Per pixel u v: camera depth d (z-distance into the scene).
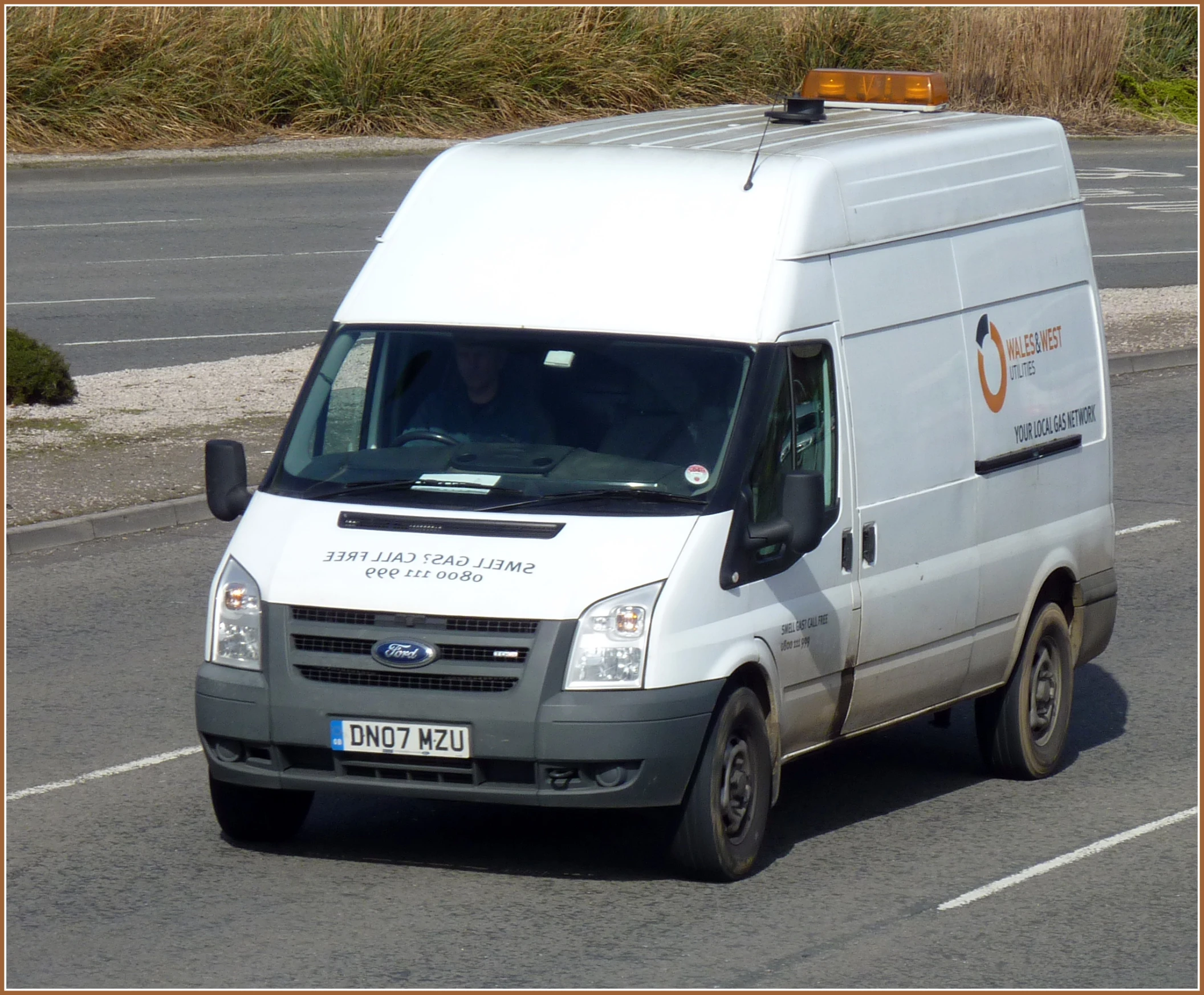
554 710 22.25
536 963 20.84
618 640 22.48
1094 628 31.61
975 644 28.41
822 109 30.39
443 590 22.73
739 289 25.11
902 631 26.88
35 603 39.09
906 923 22.52
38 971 20.47
